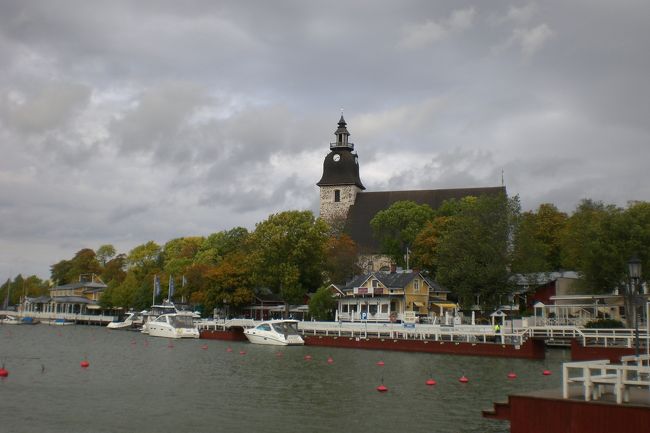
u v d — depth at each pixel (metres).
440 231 108.12
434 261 93.88
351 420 32.19
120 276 188.25
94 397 38.47
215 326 99.25
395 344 75.06
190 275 130.38
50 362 58.62
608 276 73.12
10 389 40.88
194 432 29.52
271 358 64.81
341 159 153.12
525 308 99.25
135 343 87.44
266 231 103.69
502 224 85.94
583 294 86.19
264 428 30.38
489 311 86.75
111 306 160.50
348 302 98.38
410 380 46.84
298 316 114.00
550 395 23.70
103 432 29.31
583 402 22.28
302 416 33.12
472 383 45.25
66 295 182.38
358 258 123.44
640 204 76.69
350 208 149.12
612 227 73.44
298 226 103.69
